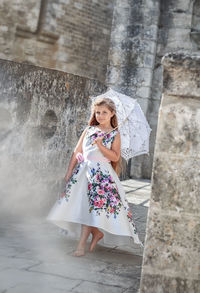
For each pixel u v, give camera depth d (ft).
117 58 39.14
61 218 10.68
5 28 41.50
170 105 7.36
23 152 15.17
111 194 10.77
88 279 8.82
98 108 11.23
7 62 14.58
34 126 15.51
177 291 7.16
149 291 7.24
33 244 11.35
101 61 43.27
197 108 7.29
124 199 11.11
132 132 11.71
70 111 16.81
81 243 10.71
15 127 14.90
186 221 7.18
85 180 10.93
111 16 43.45
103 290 8.21
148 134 11.95
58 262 9.87
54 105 16.14
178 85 7.31
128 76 38.68
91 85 17.67
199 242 7.12
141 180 34.27
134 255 11.30
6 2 41.27
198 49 38.37
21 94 14.97
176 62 7.22
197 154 7.22
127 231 10.70
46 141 15.99
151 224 7.29
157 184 7.31
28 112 15.25
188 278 7.13
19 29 41.81
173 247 7.20
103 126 11.39
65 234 12.15
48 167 16.15
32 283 8.25
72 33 43.27
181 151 7.27
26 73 15.07
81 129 17.47
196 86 7.24
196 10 38.81
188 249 7.15
